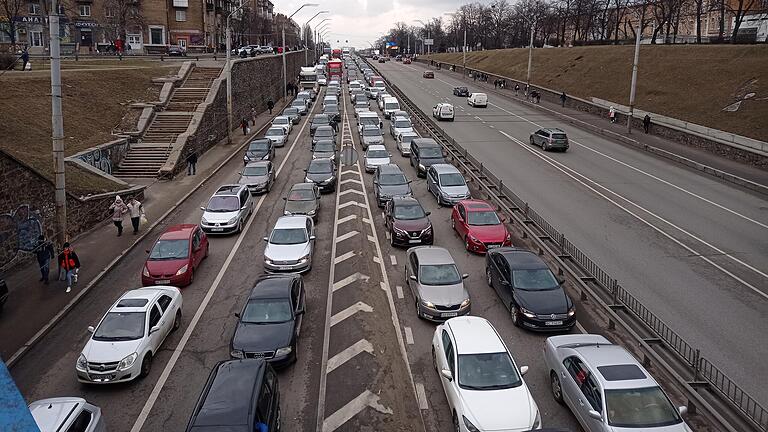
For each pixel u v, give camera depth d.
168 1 82.62
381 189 27.44
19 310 16.89
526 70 80.75
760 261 19.98
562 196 28.05
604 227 23.50
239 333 14.10
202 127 39.47
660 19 76.56
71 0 76.00
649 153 38.69
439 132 41.81
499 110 59.84
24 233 20.39
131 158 34.31
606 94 57.03
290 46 146.00
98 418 10.47
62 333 15.83
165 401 12.69
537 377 13.40
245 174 31.11
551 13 121.69
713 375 13.04
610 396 10.54
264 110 62.78
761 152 33.03
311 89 81.94
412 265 17.88
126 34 77.94
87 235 23.80
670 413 10.37
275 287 15.69
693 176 32.25
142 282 18.77
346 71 114.12
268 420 10.52
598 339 13.12
